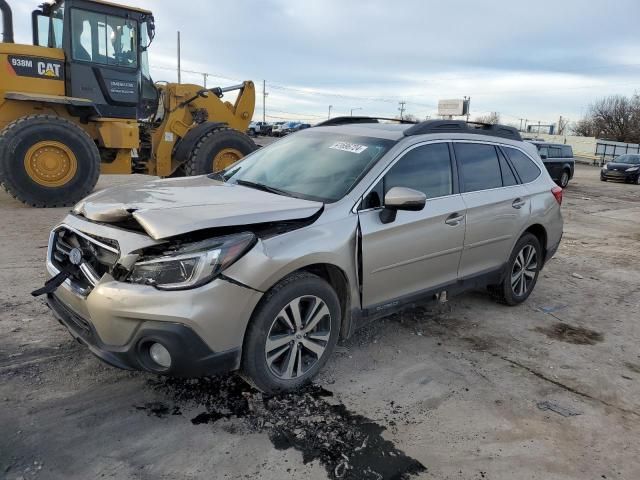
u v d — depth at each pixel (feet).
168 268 9.32
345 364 12.69
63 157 30.01
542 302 18.81
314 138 15.05
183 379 11.37
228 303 9.63
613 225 39.75
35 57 30.19
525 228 16.98
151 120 36.91
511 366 13.34
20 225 24.66
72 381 11.05
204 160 34.47
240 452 9.20
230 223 9.98
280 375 10.89
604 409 11.58
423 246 13.33
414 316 16.28
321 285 11.13
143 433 9.53
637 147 204.44
